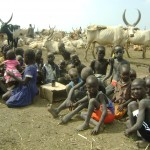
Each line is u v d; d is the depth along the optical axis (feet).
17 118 17.92
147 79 15.64
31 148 14.29
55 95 21.13
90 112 16.28
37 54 24.16
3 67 22.29
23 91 20.04
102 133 15.99
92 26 44.96
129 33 45.01
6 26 55.01
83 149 14.25
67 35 98.99
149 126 14.19
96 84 16.24
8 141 14.93
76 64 22.30
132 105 14.96
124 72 18.43
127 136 15.42
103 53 22.13
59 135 15.71
